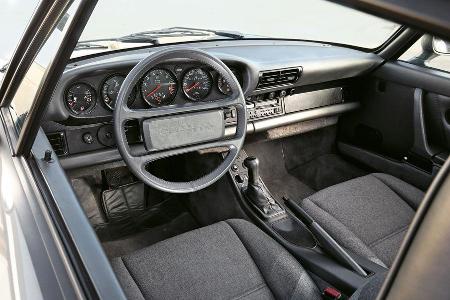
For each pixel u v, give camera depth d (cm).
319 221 230
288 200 233
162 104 240
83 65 219
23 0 356
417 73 278
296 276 185
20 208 143
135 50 253
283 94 288
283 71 266
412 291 59
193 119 222
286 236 230
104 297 108
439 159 276
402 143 297
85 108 226
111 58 230
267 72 261
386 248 217
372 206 239
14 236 141
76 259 118
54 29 139
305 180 323
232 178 272
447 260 54
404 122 293
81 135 234
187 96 243
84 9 106
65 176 152
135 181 286
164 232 278
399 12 46
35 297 117
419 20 45
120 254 261
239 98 227
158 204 296
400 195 251
